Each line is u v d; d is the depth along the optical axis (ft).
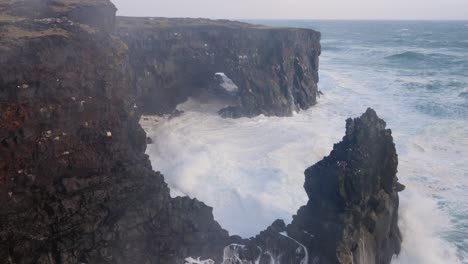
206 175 89.76
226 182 87.04
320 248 58.85
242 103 137.80
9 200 57.31
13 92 60.59
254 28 146.00
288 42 147.54
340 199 58.70
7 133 59.26
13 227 55.36
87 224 58.08
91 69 71.15
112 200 62.18
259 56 144.87
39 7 82.12
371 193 59.72
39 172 61.36
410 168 99.76
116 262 57.21
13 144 59.41
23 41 64.49
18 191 58.59
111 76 74.13
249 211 77.36
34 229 56.29
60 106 64.80
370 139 60.59
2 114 59.00
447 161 104.32
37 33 70.08
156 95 134.00
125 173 67.15
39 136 62.13
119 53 79.87
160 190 66.23
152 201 62.75
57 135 63.93
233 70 140.77
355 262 57.62
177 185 86.28
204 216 64.75
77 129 66.90
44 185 60.75
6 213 56.39
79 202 59.98
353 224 58.03
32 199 58.85
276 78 145.28
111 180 64.64
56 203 58.59
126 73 81.87
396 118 138.51
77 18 83.30
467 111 146.61
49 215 58.08
